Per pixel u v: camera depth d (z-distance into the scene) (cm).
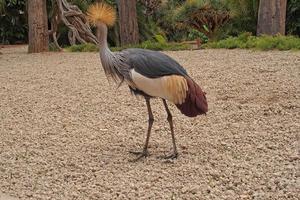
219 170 360
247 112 488
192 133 445
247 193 324
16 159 410
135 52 373
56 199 334
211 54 865
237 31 1184
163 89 363
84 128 480
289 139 412
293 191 322
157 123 476
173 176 356
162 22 1479
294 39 902
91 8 389
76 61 903
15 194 346
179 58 835
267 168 358
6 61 955
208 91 579
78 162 394
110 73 377
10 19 1436
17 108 566
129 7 1098
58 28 1265
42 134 469
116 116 509
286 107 495
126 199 326
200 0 1201
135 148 419
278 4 972
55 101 588
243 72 668
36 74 775
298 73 639
